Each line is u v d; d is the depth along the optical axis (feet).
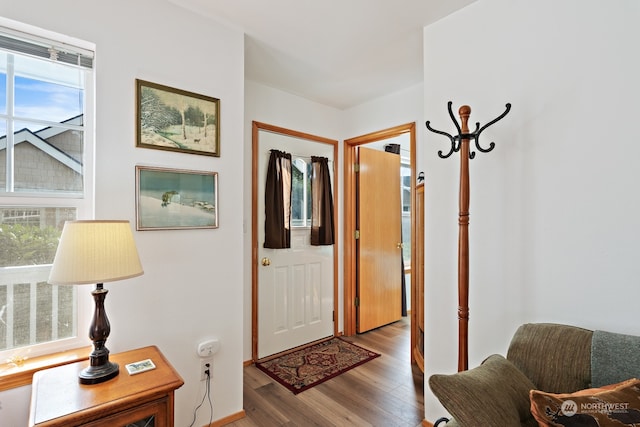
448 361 6.32
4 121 4.67
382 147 13.60
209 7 6.06
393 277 13.12
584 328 4.64
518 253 5.41
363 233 11.89
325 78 9.20
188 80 6.06
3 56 4.69
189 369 6.03
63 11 4.86
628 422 3.07
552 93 5.07
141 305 5.51
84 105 5.29
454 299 6.26
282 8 6.07
